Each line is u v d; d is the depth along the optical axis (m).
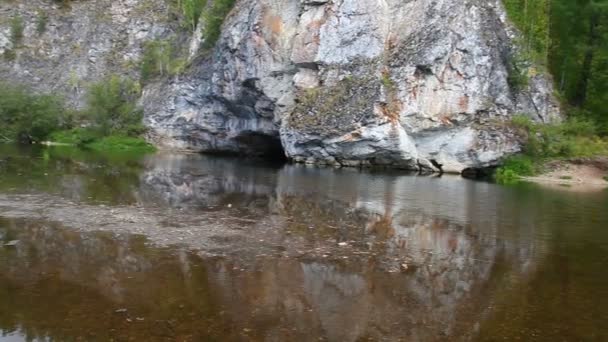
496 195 25.94
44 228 15.95
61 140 57.22
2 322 9.09
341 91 39.31
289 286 11.41
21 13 70.75
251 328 9.16
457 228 18.02
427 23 38.56
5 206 19.08
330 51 40.94
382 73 38.25
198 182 28.03
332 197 23.77
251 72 44.38
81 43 68.81
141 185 26.14
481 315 10.12
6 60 67.19
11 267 12.05
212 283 11.41
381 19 40.03
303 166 39.09
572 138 36.03
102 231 15.82
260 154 53.59
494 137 35.97
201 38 56.00
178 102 55.00
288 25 43.44
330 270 12.64
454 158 37.28
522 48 38.88
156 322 9.28
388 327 9.43
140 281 11.40
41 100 59.03
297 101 42.09
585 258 14.56
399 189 27.16
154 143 57.22
